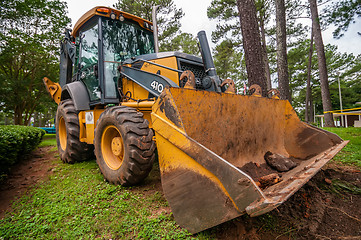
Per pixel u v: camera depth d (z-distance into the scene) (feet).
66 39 16.28
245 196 5.00
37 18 42.96
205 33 12.02
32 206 8.46
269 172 9.38
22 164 15.34
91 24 13.71
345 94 132.05
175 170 6.57
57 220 7.35
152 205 8.08
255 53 16.61
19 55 41.32
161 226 6.66
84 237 6.39
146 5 58.34
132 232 6.56
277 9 28.99
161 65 11.05
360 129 28.60
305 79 127.13
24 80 42.37
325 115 43.96
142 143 9.01
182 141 6.39
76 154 14.35
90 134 13.37
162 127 6.96
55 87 18.71
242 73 107.45
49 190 9.91
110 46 13.03
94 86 13.09
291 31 66.49
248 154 9.79
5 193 10.07
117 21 13.51
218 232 6.29
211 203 5.72
